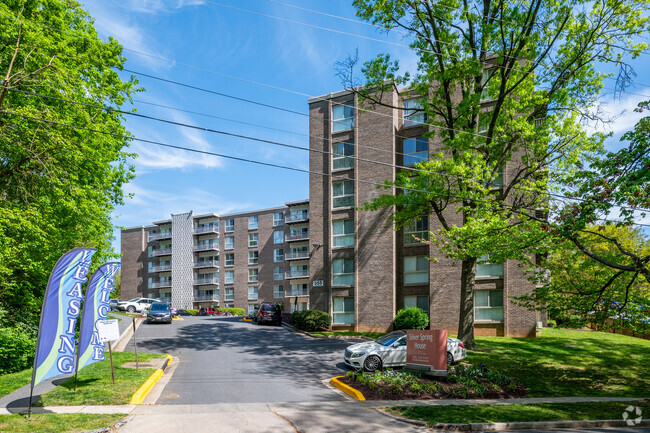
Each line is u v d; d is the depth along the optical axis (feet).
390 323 97.19
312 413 34.50
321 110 112.57
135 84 67.97
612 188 38.63
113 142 68.85
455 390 43.42
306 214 208.03
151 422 30.71
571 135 63.98
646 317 52.19
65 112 57.62
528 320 85.76
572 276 56.95
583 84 66.18
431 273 95.66
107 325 41.22
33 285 66.95
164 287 242.37
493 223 54.08
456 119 71.77
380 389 42.60
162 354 63.36
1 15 48.98
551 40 65.72
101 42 61.72
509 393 46.19
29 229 55.01
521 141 66.18
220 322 121.70
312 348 73.05
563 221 42.55
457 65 67.72
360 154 105.50
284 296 208.64
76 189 58.65
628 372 59.88
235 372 52.60
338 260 106.42
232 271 226.58
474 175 60.54
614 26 61.67
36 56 53.62
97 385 40.78
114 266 41.19
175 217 244.83
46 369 32.68
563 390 49.62
